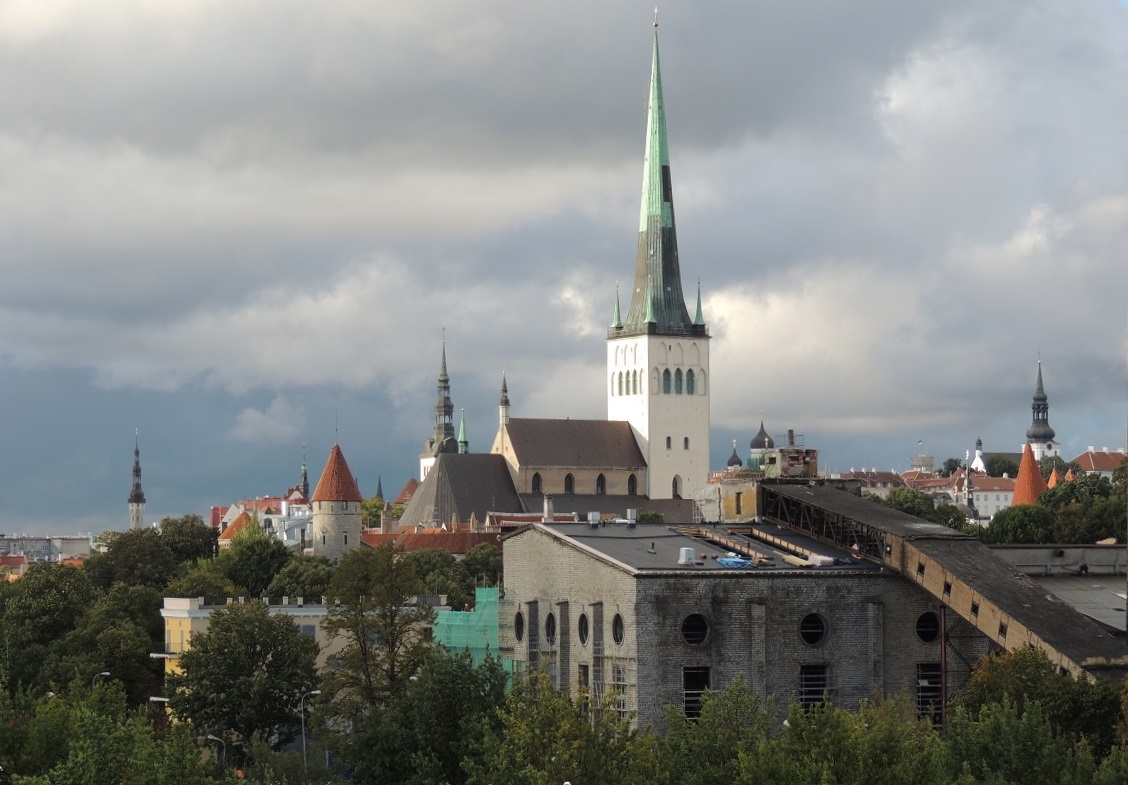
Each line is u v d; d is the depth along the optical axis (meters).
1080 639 141.12
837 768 114.50
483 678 142.00
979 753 122.31
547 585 165.50
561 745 115.75
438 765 134.62
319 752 166.25
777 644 152.00
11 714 148.50
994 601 145.62
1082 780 118.25
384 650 185.62
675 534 168.50
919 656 155.62
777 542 167.88
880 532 158.00
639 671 147.88
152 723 169.75
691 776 117.81
